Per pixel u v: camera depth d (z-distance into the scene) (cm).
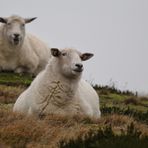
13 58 7462
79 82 4828
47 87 4569
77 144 3566
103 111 5209
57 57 4628
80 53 4728
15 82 6825
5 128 3797
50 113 4491
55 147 3609
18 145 3638
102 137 3678
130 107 5925
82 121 4306
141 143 3516
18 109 4706
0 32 7456
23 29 7500
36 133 3781
